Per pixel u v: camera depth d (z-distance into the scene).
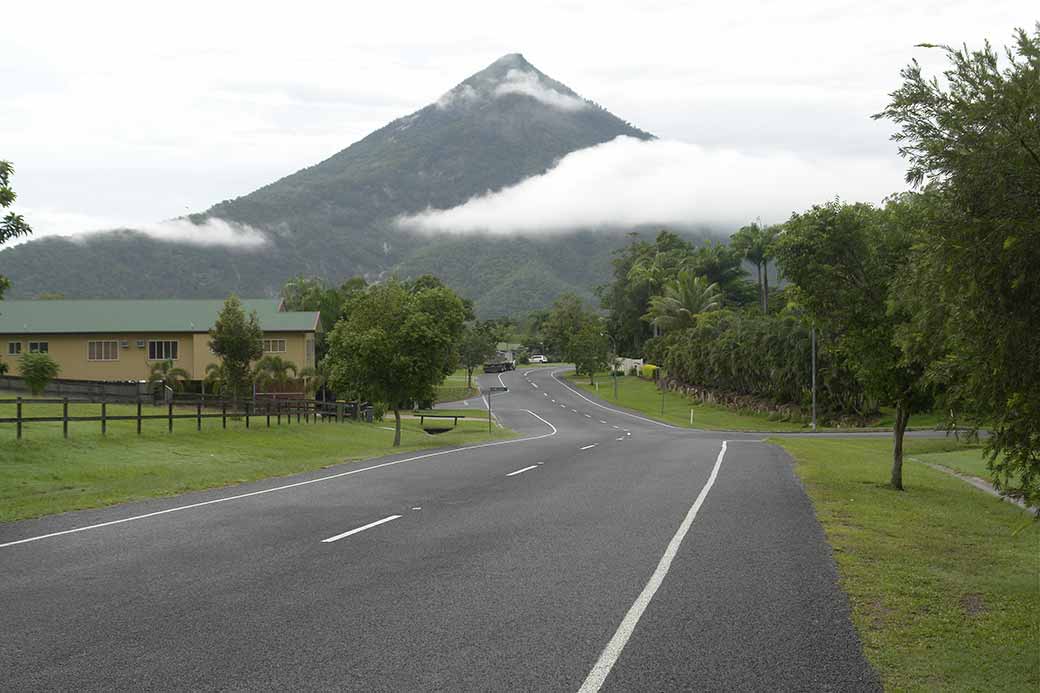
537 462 23.41
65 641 6.36
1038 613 8.00
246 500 14.69
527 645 6.36
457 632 6.68
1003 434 7.09
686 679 5.69
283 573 8.73
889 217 16.97
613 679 5.66
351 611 7.26
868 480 20.61
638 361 124.25
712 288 104.00
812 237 18.19
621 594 7.96
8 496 15.48
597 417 67.94
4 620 6.90
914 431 48.22
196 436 28.23
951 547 11.52
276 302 65.56
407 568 9.01
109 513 13.05
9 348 57.78
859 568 9.42
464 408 76.75
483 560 9.45
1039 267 6.22
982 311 6.50
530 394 93.25
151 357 58.88
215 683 5.50
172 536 10.91
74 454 21.61
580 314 141.38
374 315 35.84
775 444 34.62
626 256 151.50
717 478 19.02
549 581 8.45
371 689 5.42
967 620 7.56
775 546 10.52
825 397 58.72
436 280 91.12
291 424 36.84
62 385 40.38
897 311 17.36
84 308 61.31
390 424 50.22
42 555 9.61
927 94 6.82
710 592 8.10
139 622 6.87
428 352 35.00
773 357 62.28
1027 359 6.44
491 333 131.38
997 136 6.37
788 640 6.59
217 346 44.56
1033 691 5.68
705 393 79.94
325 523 12.04
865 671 5.91
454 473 19.92
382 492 15.91
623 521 12.36
